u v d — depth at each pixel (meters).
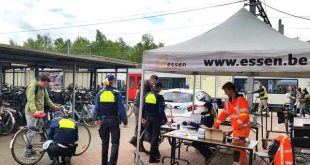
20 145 6.20
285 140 5.04
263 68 4.87
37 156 6.39
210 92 22.95
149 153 7.20
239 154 5.49
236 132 5.61
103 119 5.92
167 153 7.76
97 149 7.89
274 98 22.69
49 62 12.29
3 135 9.15
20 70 17.59
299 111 17.50
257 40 5.47
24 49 9.12
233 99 5.70
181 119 9.33
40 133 6.45
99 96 5.96
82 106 11.88
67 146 5.83
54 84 17.55
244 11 6.41
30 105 6.63
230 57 5.09
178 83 24.80
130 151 7.82
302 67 4.63
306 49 4.62
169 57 5.62
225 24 6.20
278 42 5.29
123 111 5.90
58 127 5.86
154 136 6.76
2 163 6.40
